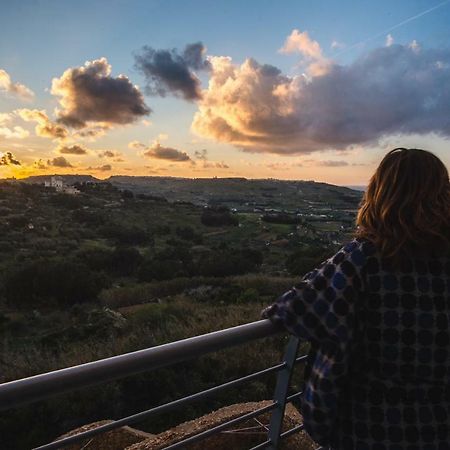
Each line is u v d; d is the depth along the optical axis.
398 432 1.08
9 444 4.02
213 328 7.56
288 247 58.28
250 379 1.42
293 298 1.11
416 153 1.15
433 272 1.10
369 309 1.09
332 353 1.07
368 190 1.18
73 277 24.27
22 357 6.89
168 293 24.52
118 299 24.09
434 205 1.10
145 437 3.58
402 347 1.07
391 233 1.08
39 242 56.00
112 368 1.04
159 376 4.73
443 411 1.10
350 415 1.13
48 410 4.32
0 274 28.98
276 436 1.53
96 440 3.53
